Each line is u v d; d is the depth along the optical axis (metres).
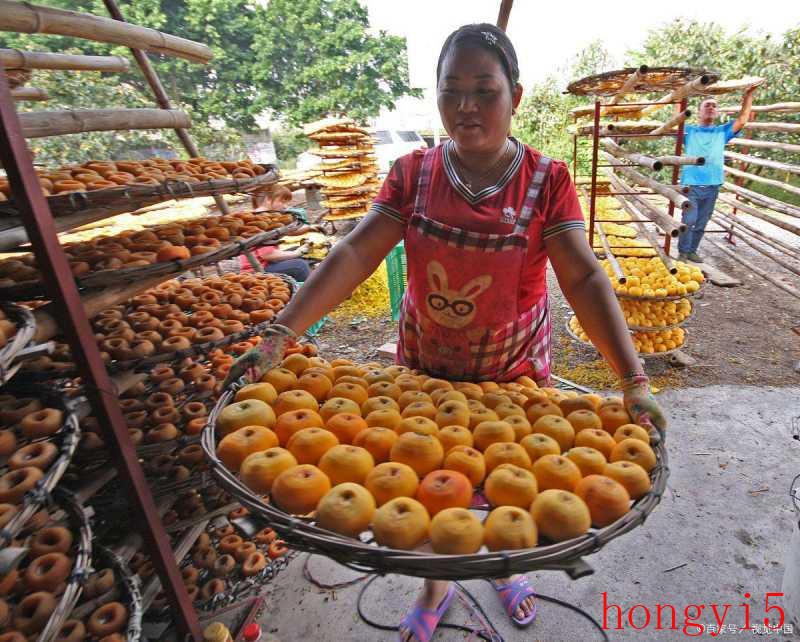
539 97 13.70
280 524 0.95
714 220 8.57
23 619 1.26
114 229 4.48
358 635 2.06
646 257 4.99
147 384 2.29
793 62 9.69
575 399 1.38
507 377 1.70
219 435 1.23
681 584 2.21
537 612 2.11
